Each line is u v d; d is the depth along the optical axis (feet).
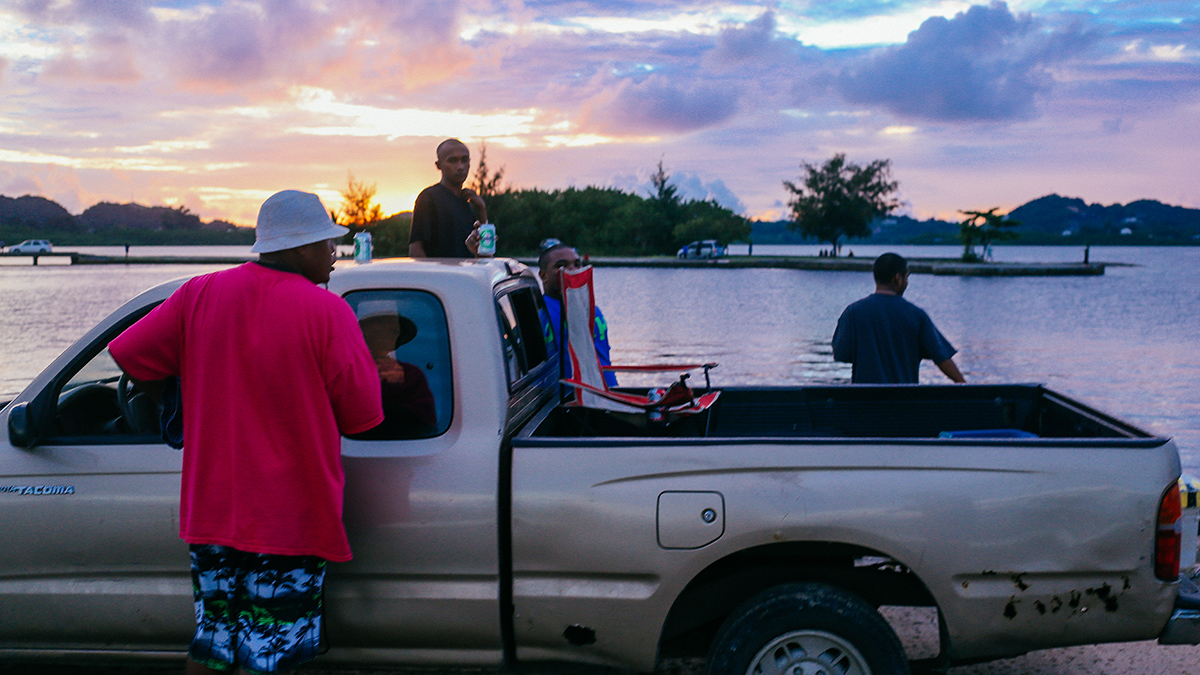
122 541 9.54
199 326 8.31
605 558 9.02
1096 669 12.07
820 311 75.46
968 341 55.47
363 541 9.24
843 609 8.79
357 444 9.35
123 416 10.75
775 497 8.86
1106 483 8.80
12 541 9.69
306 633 8.62
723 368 42.63
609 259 205.77
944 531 8.79
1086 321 68.59
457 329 9.46
